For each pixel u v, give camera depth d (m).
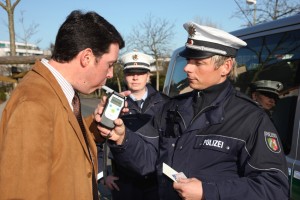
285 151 2.42
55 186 1.42
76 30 1.56
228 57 1.95
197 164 1.84
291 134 2.39
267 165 1.73
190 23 1.95
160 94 3.27
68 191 1.43
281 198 1.71
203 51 1.90
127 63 3.20
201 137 1.88
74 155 1.50
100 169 2.74
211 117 1.88
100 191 4.63
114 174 2.89
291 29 2.62
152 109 3.12
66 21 1.60
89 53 1.58
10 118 1.34
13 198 1.27
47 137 1.37
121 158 2.22
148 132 2.36
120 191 2.85
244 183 1.70
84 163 1.55
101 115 2.00
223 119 1.85
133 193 2.82
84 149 1.57
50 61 1.63
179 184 1.68
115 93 2.02
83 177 1.53
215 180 1.79
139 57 3.20
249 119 1.81
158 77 22.89
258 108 1.87
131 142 2.15
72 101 1.69
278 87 2.64
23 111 1.34
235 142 1.79
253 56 3.04
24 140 1.31
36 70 1.56
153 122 2.35
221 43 1.91
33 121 1.34
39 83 1.49
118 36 1.68
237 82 3.21
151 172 2.27
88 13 1.63
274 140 1.79
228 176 1.81
